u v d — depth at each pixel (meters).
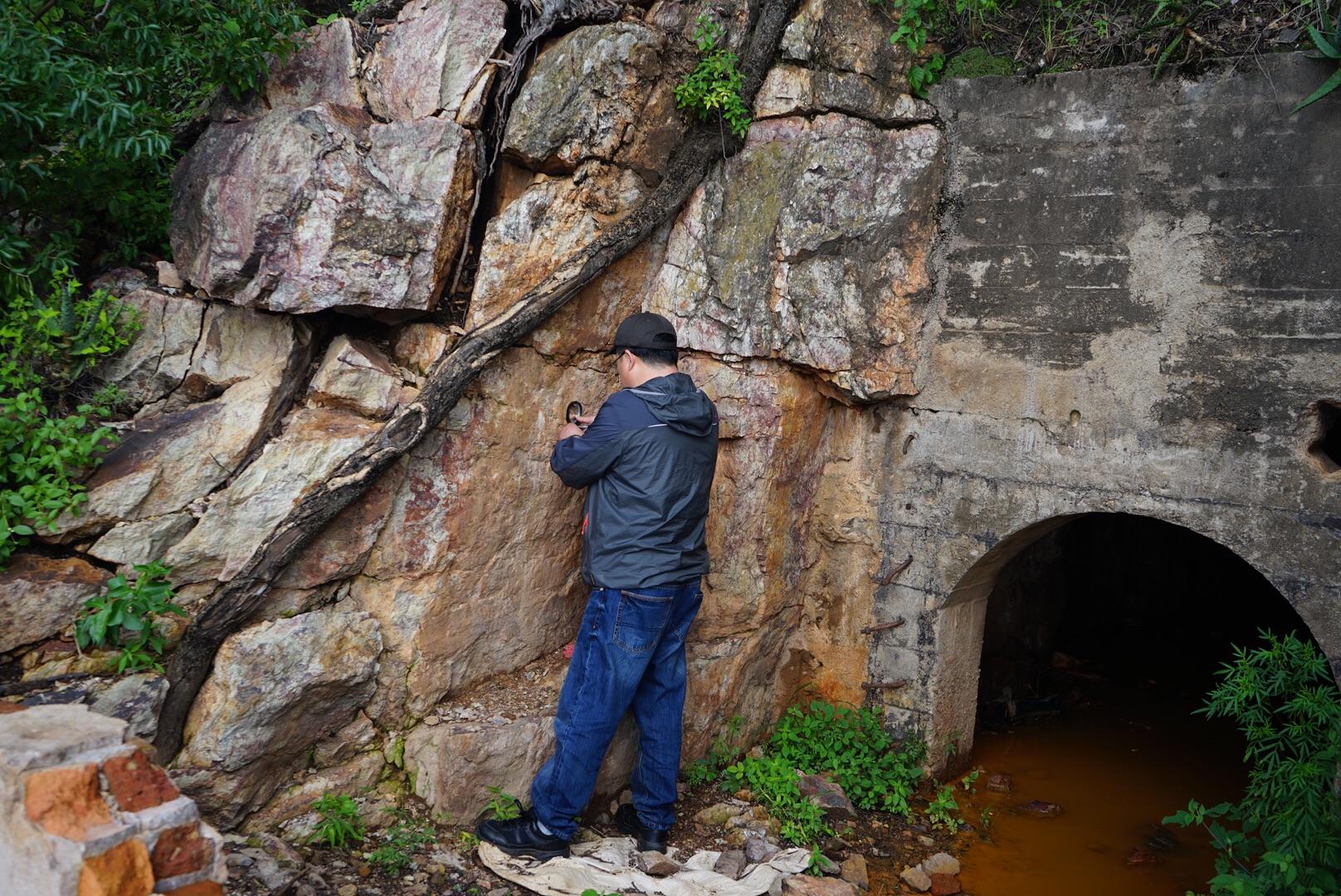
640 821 3.76
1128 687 6.12
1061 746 5.17
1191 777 4.80
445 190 3.62
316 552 3.38
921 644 4.47
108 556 3.09
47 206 3.54
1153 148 3.77
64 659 2.93
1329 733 3.30
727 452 4.38
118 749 2.20
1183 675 6.35
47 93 3.12
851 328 4.28
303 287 3.38
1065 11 3.94
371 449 3.36
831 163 4.21
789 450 4.45
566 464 3.52
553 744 3.74
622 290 4.19
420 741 3.58
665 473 3.45
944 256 4.28
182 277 3.57
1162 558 7.50
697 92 4.05
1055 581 6.28
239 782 3.18
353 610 3.50
